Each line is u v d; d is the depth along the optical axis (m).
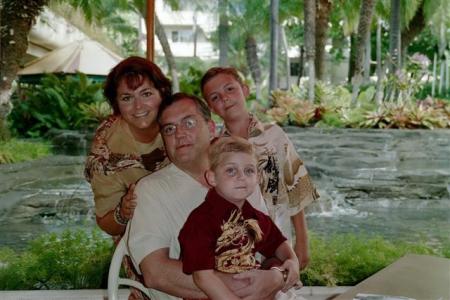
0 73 5.67
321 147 5.52
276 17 5.95
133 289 1.79
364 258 3.75
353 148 5.46
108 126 1.84
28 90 5.86
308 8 5.75
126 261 1.80
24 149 5.44
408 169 5.32
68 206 4.97
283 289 1.55
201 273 1.42
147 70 1.73
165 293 1.53
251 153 1.47
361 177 5.33
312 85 5.79
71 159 5.45
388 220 4.81
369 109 5.58
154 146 1.82
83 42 6.27
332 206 5.15
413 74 5.52
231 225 1.46
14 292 3.25
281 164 2.01
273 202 1.99
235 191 1.44
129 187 1.73
